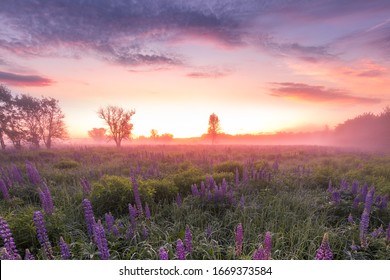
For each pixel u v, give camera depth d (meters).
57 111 33.38
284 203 6.99
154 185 7.83
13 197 7.53
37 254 4.49
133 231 5.09
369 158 18.00
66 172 11.91
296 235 5.05
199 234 5.14
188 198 7.41
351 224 5.53
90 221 4.56
